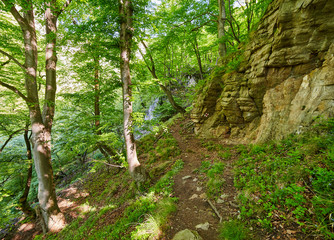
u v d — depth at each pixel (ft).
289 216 8.46
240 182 13.34
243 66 23.50
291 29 16.14
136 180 20.80
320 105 13.39
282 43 17.07
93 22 19.39
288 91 17.07
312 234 7.13
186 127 39.34
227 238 9.02
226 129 27.04
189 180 18.07
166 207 13.56
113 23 21.08
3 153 40.04
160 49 39.19
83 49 20.45
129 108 20.83
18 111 34.58
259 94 21.16
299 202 8.54
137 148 38.93
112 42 21.59
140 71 27.09
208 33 45.09
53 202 23.95
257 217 9.43
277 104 18.13
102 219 18.83
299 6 15.10
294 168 10.54
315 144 11.21
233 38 34.96
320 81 14.02
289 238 7.50
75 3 22.20
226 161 19.17
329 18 13.92
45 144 23.49
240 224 9.54
